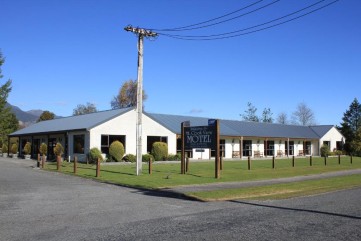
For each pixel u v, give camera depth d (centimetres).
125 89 7481
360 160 4228
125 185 1719
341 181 1922
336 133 6025
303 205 1171
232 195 1366
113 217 959
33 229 819
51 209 1073
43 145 3806
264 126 5347
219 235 767
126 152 3491
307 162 3766
